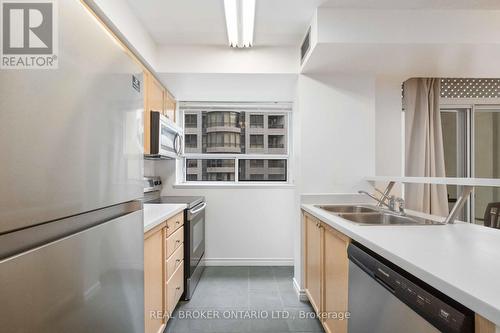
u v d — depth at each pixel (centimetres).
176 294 218
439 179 154
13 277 46
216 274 308
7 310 45
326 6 193
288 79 268
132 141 95
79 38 64
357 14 194
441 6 190
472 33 193
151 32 229
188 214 246
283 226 341
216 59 252
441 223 155
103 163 75
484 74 253
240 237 339
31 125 51
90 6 150
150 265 158
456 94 296
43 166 53
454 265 87
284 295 256
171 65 250
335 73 251
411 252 100
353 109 253
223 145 357
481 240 118
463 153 303
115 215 85
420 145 279
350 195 250
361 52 207
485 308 63
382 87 276
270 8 195
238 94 320
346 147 253
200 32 230
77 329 62
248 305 236
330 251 175
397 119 276
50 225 57
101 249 73
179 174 350
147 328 153
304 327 203
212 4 192
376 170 274
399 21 194
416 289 89
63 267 58
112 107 80
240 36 227
